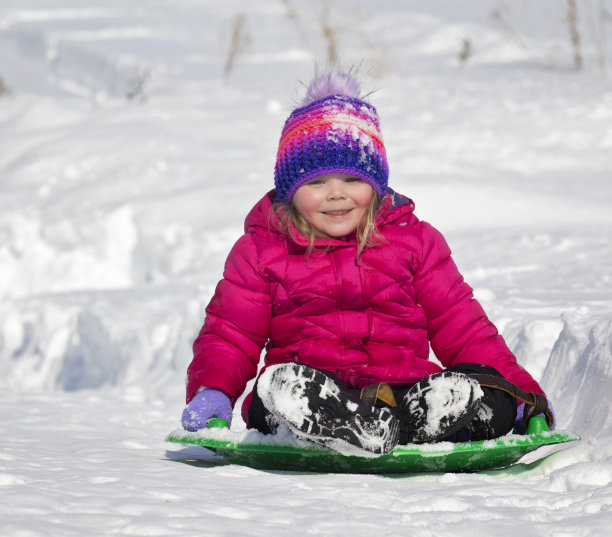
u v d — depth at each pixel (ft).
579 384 22.00
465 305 20.13
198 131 83.10
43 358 43.62
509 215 54.29
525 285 36.19
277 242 20.06
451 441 17.74
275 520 13.12
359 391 18.20
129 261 56.44
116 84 153.28
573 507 13.98
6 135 90.84
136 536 11.97
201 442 17.70
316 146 19.25
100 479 15.48
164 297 45.14
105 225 57.00
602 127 78.33
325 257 19.67
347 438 15.55
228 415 19.34
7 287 55.31
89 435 24.06
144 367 39.24
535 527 12.90
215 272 48.96
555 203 56.03
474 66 126.62
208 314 20.45
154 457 19.71
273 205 20.34
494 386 17.47
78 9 228.84
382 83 105.81
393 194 20.59
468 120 81.82
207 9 221.87
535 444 17.34
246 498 14.44
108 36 187.21
